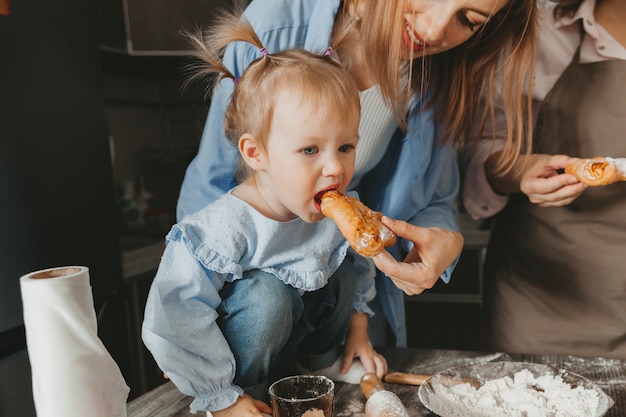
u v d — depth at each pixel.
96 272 1.97
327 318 1.11
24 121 1.69
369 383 1.02
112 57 2.57
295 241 1.03
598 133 1.57
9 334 1.64
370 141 1.27
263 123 0.94
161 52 2.52
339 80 0.93
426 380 0.97
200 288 0.95
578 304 1.64
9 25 1.64
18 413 1.61
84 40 1.92
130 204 2.87
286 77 0.92
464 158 1.74
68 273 0.77
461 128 1.42
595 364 1.12
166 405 1.05
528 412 0.91
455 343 2.37
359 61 1.22
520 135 1.42
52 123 1.79
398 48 1.10
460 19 1.09
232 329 0.99
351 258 1.17
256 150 0.97
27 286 0.71
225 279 0.99
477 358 1.19
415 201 1.39
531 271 1.70
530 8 1.23
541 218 1.66
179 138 3.25
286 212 1.01
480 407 0.93
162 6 2.48
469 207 1.78
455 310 2.35
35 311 0.71
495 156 1.64
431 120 1.33
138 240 2.71
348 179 0.95
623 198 1.55
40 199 1.74
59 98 1.82
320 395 0.92
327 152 0.92
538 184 1.45
